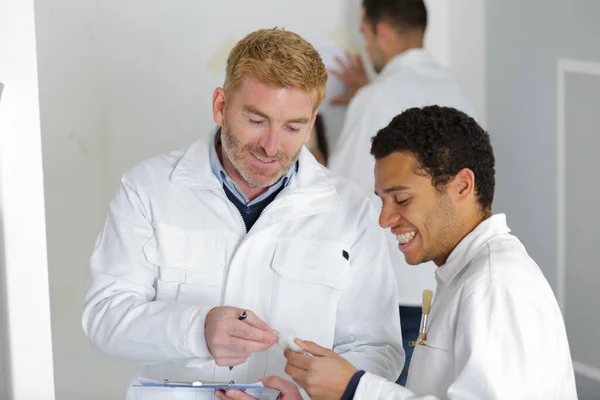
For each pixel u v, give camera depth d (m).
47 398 1.74
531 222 3.70
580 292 3.44
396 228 1.62
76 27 3.31
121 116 3.50
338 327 2.02
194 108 3.59
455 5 3.91
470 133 1.56
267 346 1.73
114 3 3.43
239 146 1.83
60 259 3.32
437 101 3.27
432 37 3.94
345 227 2.00
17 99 1.67
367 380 1.55
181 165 2.00
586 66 3.33
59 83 3.25
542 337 1.43
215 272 1.96
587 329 3.42
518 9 3.65
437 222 1.57
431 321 1.60
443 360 1.53
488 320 1.44
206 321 1.78
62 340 3.36
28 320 1.72
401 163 1.57
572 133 3.43
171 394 1.95
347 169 3.21
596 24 3.26
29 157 1.69
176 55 3.54
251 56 1.76
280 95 1.75
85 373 3.43
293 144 1.83
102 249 1.99
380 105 3.20
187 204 1.98
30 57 1.66
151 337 1.81
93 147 3.44
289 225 1.98
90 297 1.94
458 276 1.57
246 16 3.59
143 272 1.96
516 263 1.48
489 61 3.84
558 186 3.52
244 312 1.75
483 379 1.41
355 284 2.00
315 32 3.67
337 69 3.70
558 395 1.44
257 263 1.96
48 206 3.26
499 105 3.82
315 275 1.95
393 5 3.30
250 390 1.93
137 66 3.49
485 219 1.60
